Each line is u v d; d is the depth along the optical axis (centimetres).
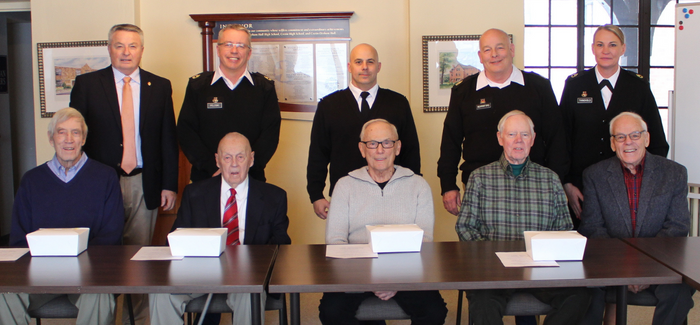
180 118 288
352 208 231
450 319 289
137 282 159
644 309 300
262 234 232
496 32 268
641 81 288
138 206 283
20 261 186
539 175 230
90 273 170
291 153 402
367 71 284
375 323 229
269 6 394
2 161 500
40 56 381
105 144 273
